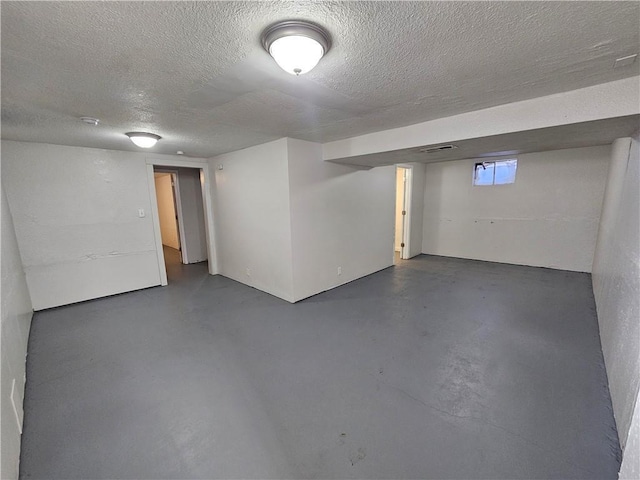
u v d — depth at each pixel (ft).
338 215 13.75
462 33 4.17
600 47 4.62
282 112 7.73
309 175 12.14
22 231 11.05
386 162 13.96
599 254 12.17
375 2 3.45
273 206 12.28
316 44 4.11
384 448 5.14
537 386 6.63
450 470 4.70
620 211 8.57
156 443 5.31
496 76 5.68
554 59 5.00
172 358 8.10
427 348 8.38
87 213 12.49
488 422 5.65
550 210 16.16
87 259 12.60
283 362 7.81
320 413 5.97
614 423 5.52
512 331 9.26
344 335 9.24
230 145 12.34
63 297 12.08
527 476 4.56
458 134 8.32
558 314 10.42
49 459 5.00
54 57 4.64
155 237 14.49
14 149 10.75
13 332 6.73
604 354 7.59
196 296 13.16
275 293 13.03
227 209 15.21
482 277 15.20
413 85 6.05
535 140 9.00
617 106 6.08
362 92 6.37
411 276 15.70
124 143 11.48
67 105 6.92
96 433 5.54
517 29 4.08
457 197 19.67
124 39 4.17
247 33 4.09
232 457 5.01
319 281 13.19
